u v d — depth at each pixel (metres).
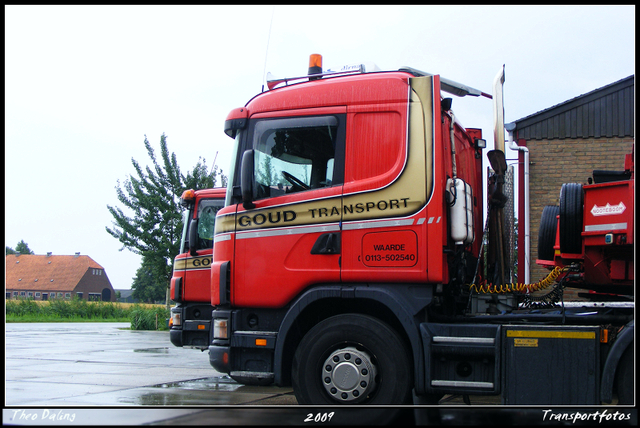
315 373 4.69
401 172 4.75
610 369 4.18
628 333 4.19
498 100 5.68
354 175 4.88
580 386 4.22
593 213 4.73
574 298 6.99
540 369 4.30
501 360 4.37
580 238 4.82
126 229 20.92
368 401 4.55
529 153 10.34
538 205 10.20
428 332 4.53
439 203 4.63
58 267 91.88
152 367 10.02
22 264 93.38
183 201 10.28
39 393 6.83
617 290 5.00
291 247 4.95
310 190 4.98
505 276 5.80
